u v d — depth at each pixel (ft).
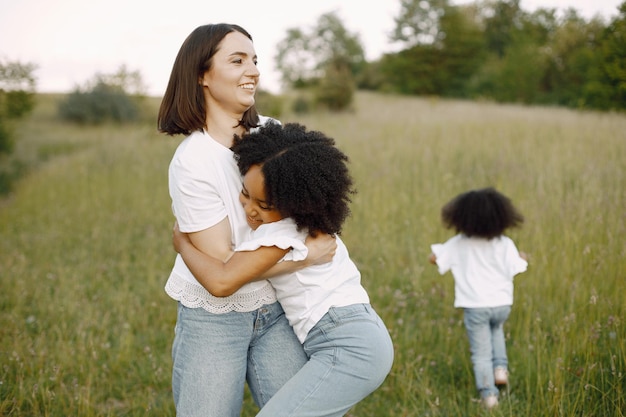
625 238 15.44
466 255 12.02
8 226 26.91
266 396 7.66
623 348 10.41
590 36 109.60
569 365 10.86
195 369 7.28
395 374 11.37
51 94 108.17
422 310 14.57
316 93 93.81
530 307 12.91
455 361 12.25
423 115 52.70
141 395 11.52
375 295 15.53
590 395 10.18
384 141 35.47
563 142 29.96
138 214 27.27
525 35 120.88
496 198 11.77
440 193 22.89
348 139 37.52
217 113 7.55
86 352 12.75
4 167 43.27
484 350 11.30
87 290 17.65
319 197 6.67
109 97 81.41
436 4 157.58
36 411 10.58
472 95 139.44
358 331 6.81
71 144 58.59
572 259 14.92
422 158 28.53
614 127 33.53
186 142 7.38
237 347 7.37
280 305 7.55
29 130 69.46
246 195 7.11
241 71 7.32
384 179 25.31
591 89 47.16
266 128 7.16
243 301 7.26
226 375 7.29
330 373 6.73
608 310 12.38
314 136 7.06
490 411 10.03
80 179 34.81
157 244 22.62
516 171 23.81
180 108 7.41
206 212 7.11
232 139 7.59
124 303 16.20
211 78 7.35
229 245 7.24
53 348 13.08
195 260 7.02
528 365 10.96
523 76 111.04
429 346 12.78
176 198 7.23
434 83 149.59
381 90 169.48
